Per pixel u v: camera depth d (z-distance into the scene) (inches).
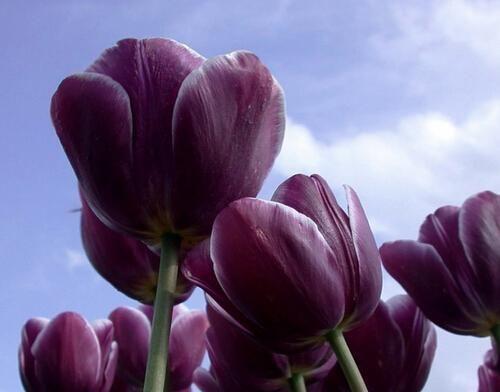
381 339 13.1
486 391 15.4
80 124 10.4
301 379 12.5
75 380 13.8
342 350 10.6
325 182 11.2
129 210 10.4
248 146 10.6
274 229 10.3
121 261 12.8
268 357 12.3
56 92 10.6
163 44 10.8
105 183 10.4
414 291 14.6
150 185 10.4
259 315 10.5
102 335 14.2
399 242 14.8
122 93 10.4
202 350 15.0
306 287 10.4
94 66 10.8
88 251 13.1
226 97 10.4
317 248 10.4
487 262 14.6
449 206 15.2
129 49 10.7
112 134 10.3
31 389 14.1
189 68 10.7
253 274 10.3
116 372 14.7
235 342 12.3
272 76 10.8
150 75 10.6
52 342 13.8
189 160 10.3
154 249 11.0
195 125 10.2
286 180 11.2
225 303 10.8
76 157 10.6
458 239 14.8
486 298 14.5
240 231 10.3
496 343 14.7
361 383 10.4
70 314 14.0
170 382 14.6
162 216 10.5
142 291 13.0
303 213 10.9
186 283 12.2
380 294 11.2
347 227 10.9
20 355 14.3
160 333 9.8
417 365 13.7
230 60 10.5
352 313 10.8
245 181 10.7
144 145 10.4
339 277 10.6
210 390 14.4
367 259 10.9
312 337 10.6
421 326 14.1
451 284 14.5
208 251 10.7
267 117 10.8
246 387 12.6
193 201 10.4
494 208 14.8
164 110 10.4
